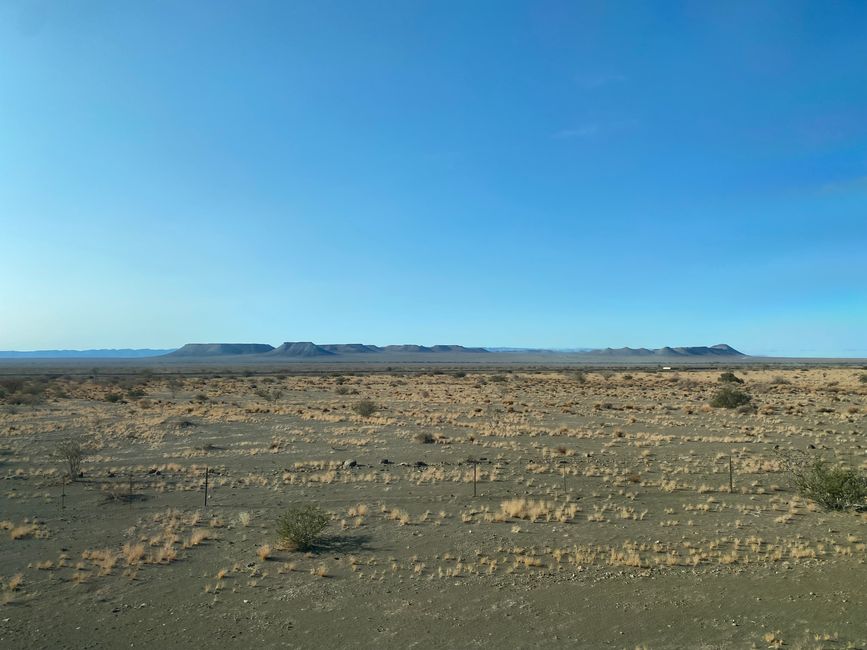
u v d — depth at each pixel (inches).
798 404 2080.5
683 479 907.4
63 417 1717.5
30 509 748.0
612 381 3681.1
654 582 484.1
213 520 681.6
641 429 1488.7
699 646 373.7
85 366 7790.4
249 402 2303.2
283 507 748.6
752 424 1567.4
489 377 4101.9
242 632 403.2
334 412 1877.5
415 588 477.7
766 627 398.3
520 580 492.1
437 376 4424.2
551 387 3147.1
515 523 671.8
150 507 754.8
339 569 524.4
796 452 1138.7
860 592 454.6
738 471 959.6
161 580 502.3
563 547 580.4
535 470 970.1
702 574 501.0
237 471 976.3
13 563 549.3
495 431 1425.9
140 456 1118.4
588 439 1322.6
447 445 1233.4
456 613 428.8
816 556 545.3
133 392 2488.9
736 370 5506.9
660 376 4244.6
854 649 363.3
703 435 1370.6
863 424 1555.1
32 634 402.6
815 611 421.7
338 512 724.0
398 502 772.6
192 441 1290.6
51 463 1044.5
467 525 663.8
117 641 392.2
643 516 698.2
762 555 550.0
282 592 472.7
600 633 394.0
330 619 422.0
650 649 370.6
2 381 2977.4
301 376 4426.7
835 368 5610.2
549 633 395.2
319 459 1079.0
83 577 506.9
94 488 860.6
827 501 727.7
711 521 674.8
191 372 5305.1
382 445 1235.9
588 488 849.5
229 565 538.9
